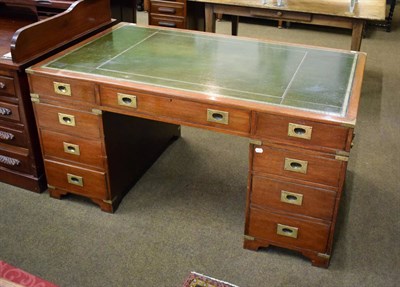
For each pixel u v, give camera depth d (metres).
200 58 2.24
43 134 2.26
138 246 2.14
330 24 3.25
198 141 3.06
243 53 2.30
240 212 2.39
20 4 2.68
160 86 1.93
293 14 3.29
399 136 3.15
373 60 4.54
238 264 2.04
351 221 2.32
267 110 1.74
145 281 1.95
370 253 2.12
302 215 1.93
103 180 2.26
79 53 2.28
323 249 1.97
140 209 2.39
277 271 2.01
